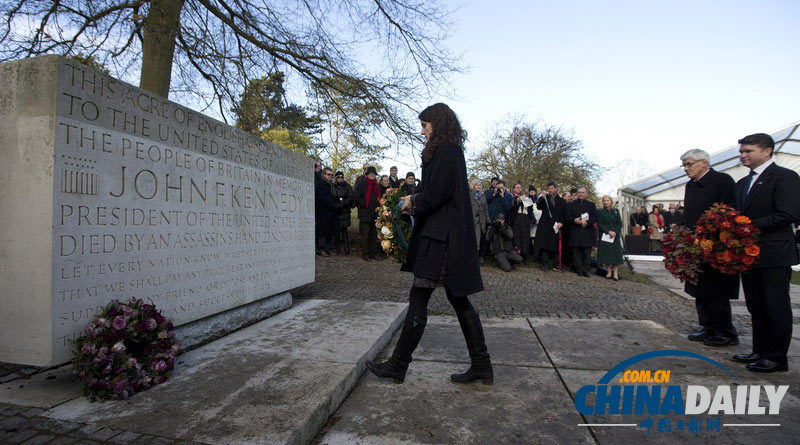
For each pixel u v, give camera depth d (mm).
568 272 9352
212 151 3406
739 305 6223
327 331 3572
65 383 2461
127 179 2600
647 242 14258
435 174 2447
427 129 2652
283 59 7773
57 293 2168
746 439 2064
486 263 9750
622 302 6223
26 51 6223
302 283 5000
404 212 2674
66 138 2221
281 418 1973
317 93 8609
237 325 3730
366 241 9227
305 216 5137
